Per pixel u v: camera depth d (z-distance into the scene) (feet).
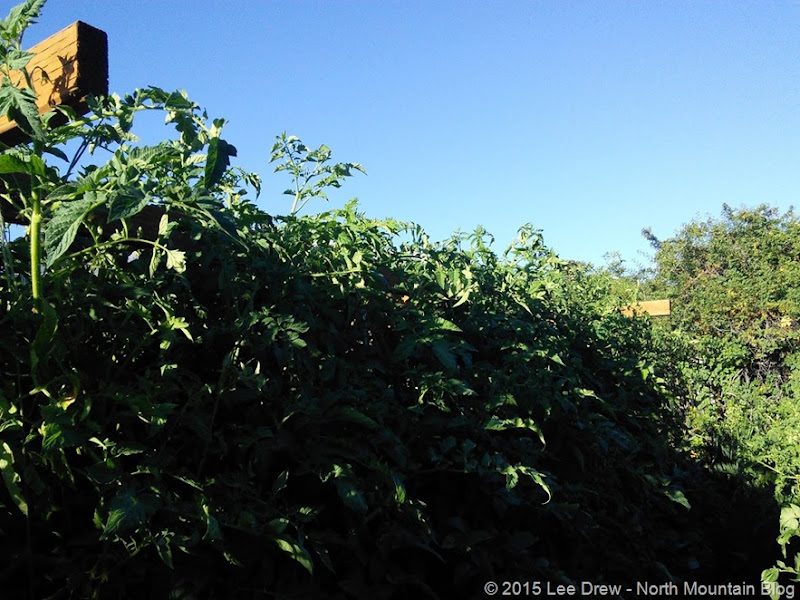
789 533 12.16
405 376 9.16
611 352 16.52
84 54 6.67
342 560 7.16
